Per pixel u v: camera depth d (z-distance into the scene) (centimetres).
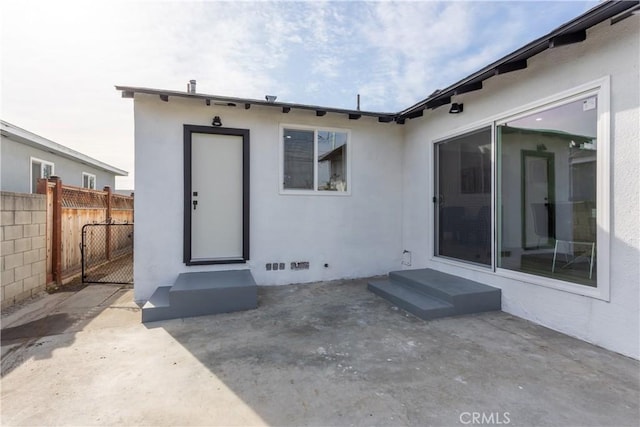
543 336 323
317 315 392
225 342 312
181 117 484
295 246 552
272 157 534
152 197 472
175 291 384
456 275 488
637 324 269
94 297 479
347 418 196
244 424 190
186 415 199
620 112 279
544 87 349
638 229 268
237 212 521
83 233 582
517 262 390
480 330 340
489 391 224
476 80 389
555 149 341
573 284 322
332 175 576
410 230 602
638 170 268
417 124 578
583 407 204
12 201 422
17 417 197
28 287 461
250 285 416
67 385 233
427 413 200
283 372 253
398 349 294
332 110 525
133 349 296
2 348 298
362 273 596
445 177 520
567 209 329
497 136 416
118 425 189
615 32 281
